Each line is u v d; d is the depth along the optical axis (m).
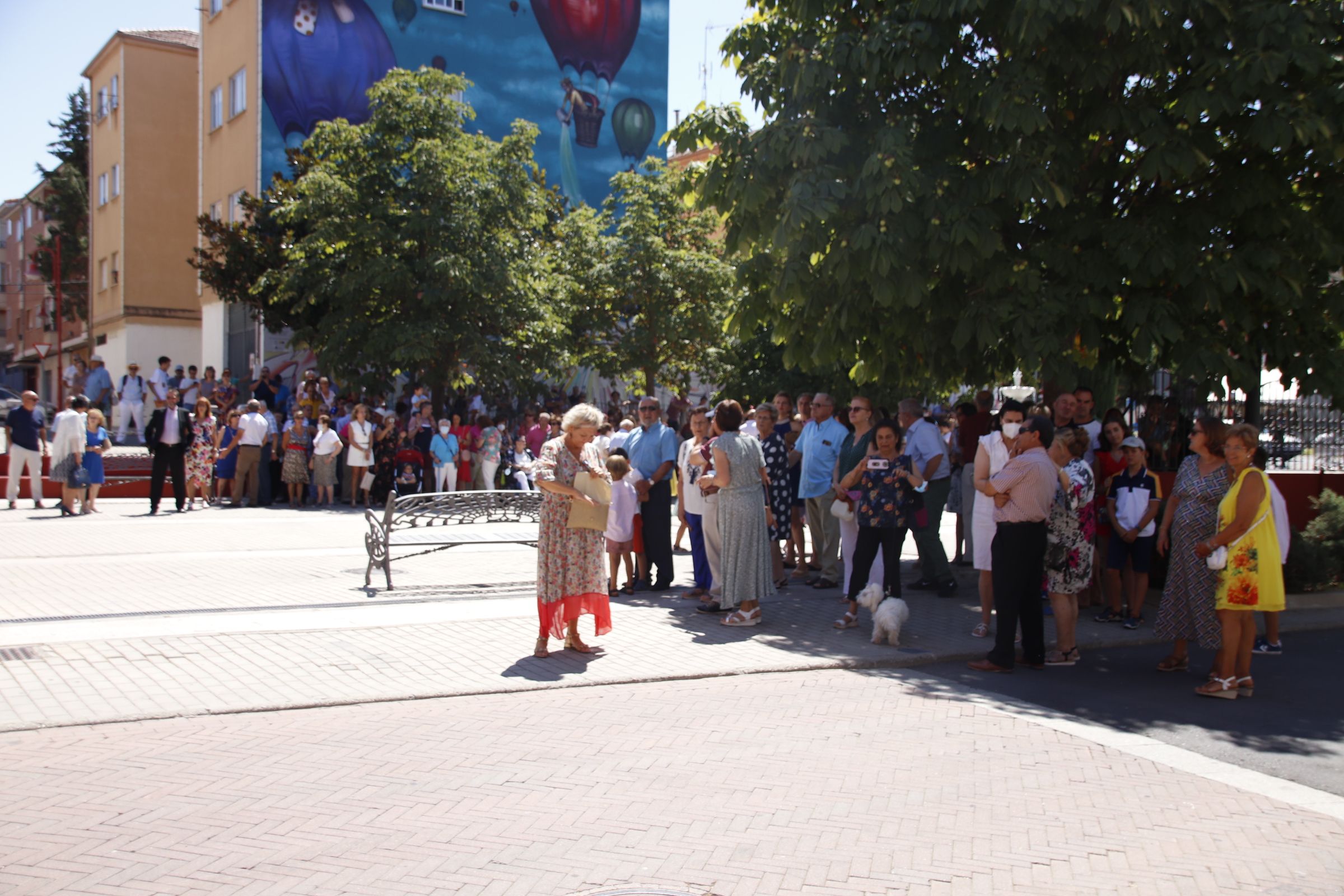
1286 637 9.50
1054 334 9.71
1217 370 9.78
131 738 5.69
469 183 23.41
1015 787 5.20
